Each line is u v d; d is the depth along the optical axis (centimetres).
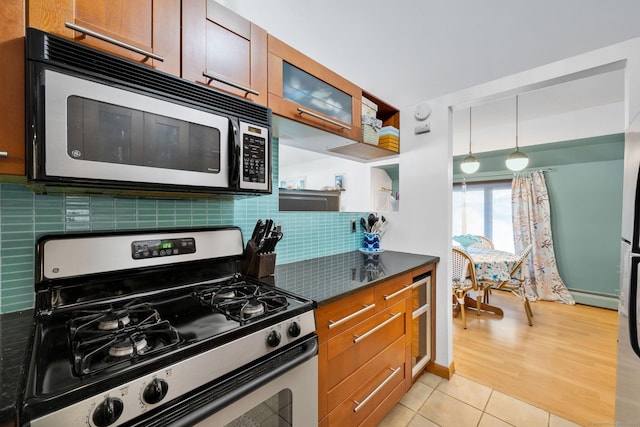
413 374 172
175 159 87
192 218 126
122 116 77
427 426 148
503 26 180
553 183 388
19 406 48
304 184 589
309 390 97
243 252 138
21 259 87
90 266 95
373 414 134
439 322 195
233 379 75
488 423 150
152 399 59
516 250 407
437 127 197
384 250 222
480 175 448
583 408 162
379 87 273
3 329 78
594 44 199
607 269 349
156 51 86
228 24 104
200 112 92
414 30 187
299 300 102
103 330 77
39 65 64
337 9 168
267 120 112
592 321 298
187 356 67
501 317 310
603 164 352
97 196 101
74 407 52
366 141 178
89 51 71
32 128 63
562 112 332
